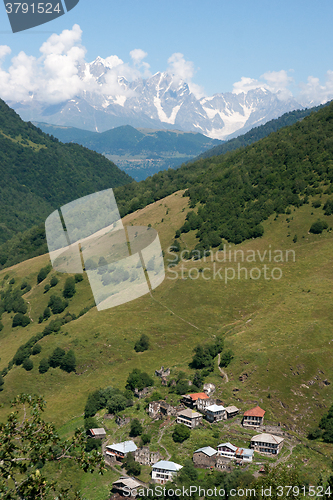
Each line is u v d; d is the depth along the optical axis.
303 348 135.00
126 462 97.12
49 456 28.00
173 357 151.38
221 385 129.38
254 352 139.25
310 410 114.31
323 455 96.06
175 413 116.12
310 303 160.75
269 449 96.94
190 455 97.69
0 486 25.67
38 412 28.92
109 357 154.00
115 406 122.44
